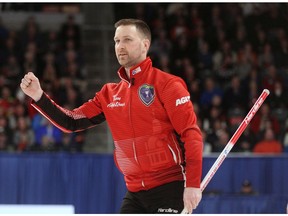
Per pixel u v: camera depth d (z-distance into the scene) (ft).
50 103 30.86
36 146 86.33
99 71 111.04
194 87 99.91
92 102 31.71
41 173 76.69
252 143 87.61
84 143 93.50
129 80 30.14
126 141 29.86
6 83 101.91
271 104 98.17
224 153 30.27
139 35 30.17
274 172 78.07
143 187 29.76
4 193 76.43
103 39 115.55
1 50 107.24
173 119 28.94
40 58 106.73
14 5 121.70
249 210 73.46
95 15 118.42
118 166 30.68
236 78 99.60
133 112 29.58
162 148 29.27
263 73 103.60
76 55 108.78
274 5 115.55
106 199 76.84
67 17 123.24
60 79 104.01
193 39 112.16
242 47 110.42
